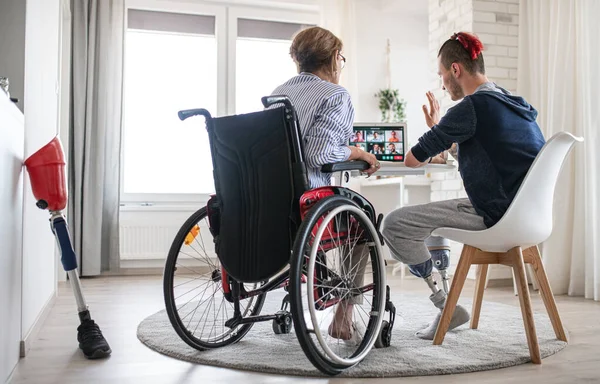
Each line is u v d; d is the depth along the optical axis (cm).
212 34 489
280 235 164
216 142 179
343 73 489
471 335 212
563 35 341
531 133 189
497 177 185
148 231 458
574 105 339
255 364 168
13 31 202
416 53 532
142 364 175
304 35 189
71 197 425
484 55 383
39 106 238
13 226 168
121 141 456
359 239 180
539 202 181
